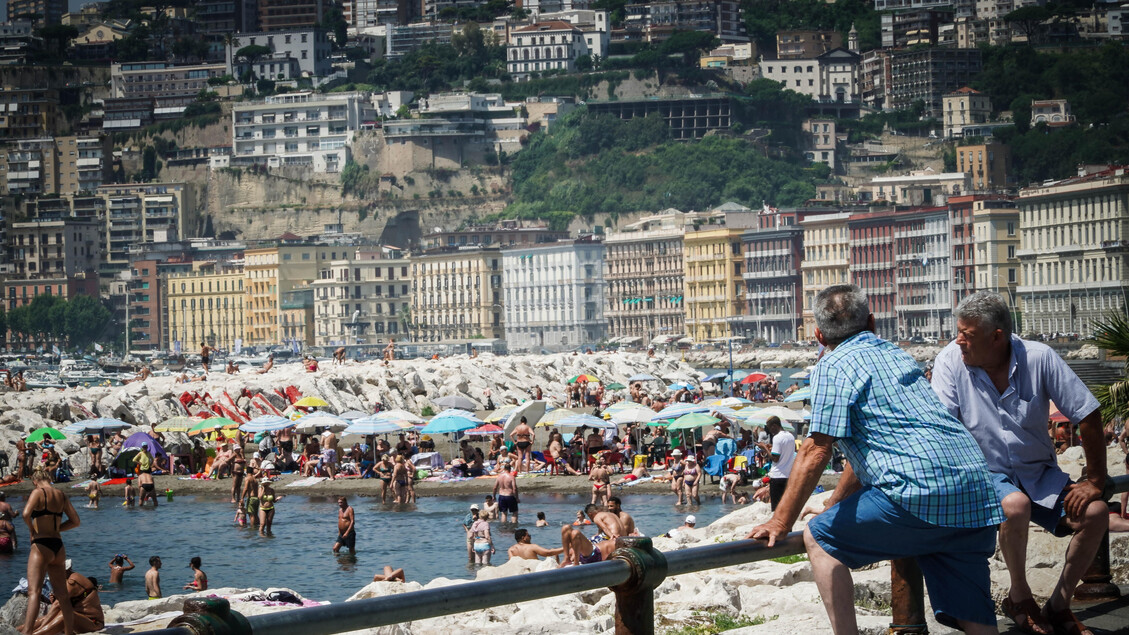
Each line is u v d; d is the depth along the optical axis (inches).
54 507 973.2
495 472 3284.9
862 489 438.0
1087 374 4367.6
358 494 3083.2
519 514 2645.2
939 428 426.6
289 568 2097.7
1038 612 538.9
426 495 3034.0
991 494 425.1
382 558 2167.8
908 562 496.4
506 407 3727.9
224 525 2642.7
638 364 7229.3
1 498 2294.5
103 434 3868.1
